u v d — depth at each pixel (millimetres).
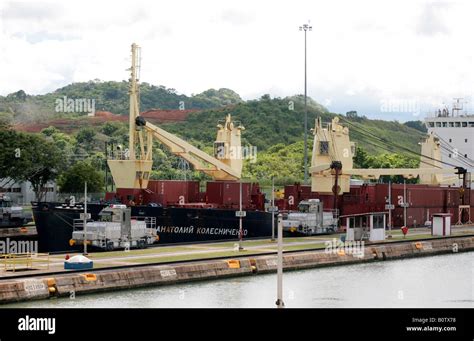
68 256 76250
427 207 143750
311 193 133250
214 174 118750
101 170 181125
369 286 82812
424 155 159000
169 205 108312
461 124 174875
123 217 92000
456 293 79875
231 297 73250
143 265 78188
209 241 104625
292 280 85000
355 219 109812
